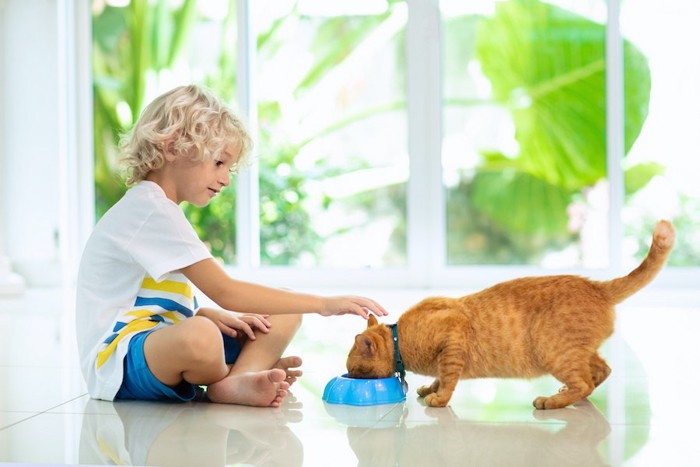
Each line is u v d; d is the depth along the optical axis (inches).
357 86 189.9
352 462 58.7
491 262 186.5
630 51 179.3
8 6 202.4
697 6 177.3
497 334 75.8
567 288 76.3
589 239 181.9
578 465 57.3
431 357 77.7
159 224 76.5
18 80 202.8
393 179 189.5
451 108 185.8
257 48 193.2
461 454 60.3
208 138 77.9
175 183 80.3
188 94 80.0
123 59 201.2
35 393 83.6
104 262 77.9
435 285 186.7
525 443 63.0
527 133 183.3
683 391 81.7
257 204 195.0
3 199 203.3
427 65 184.9
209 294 77.7
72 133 203.0
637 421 69.6
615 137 177.9
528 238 184.5
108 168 203.3
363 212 191.5
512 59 183.0
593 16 179.2
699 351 105.3
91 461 59.9
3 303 169.2
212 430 68.1
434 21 184.2
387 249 191.0
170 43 198.8
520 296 77.1
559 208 182.7
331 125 191.3
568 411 73.5
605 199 180.5
